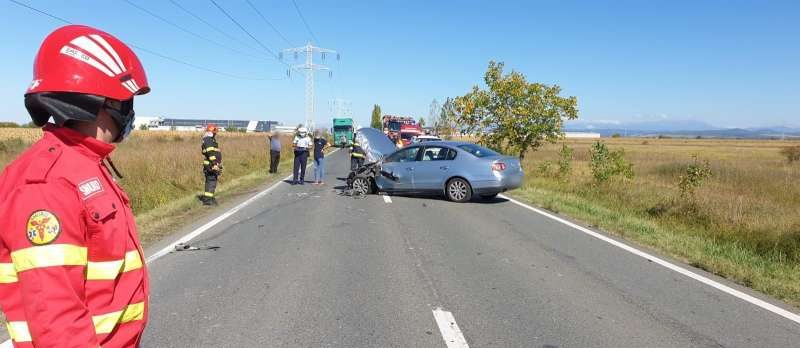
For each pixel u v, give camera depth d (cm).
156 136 4900
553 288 573
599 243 823
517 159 1353
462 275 618
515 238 848
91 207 150
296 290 545
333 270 628
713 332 453
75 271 147
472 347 409
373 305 503
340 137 5216
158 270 616
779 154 4828
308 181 1820
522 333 440
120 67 164
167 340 409
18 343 149
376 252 730
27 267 140
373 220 1005
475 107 2242
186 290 539
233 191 1487
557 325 461
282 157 3052
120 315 163
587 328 455
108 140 168
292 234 851
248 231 873
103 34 166
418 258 698
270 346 402
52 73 152
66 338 142
